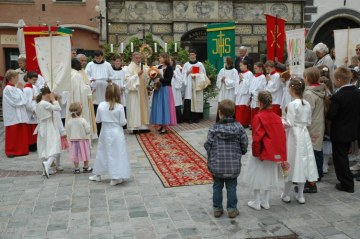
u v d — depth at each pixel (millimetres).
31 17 16891
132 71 9883
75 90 8562
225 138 4723
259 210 5125
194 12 18062
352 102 5523
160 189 5961
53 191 5977
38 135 6840
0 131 11391
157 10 18078
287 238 4367
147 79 10125
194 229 4590
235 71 10711
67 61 6887
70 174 6859
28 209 5273
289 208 5176
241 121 10539
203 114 12312
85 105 8758
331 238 4344
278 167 5301
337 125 5605
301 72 6734
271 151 4801
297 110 5230
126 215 5016
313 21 19188
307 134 5305
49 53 6859
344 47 8430
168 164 7254
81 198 5648
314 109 5789
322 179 6316
